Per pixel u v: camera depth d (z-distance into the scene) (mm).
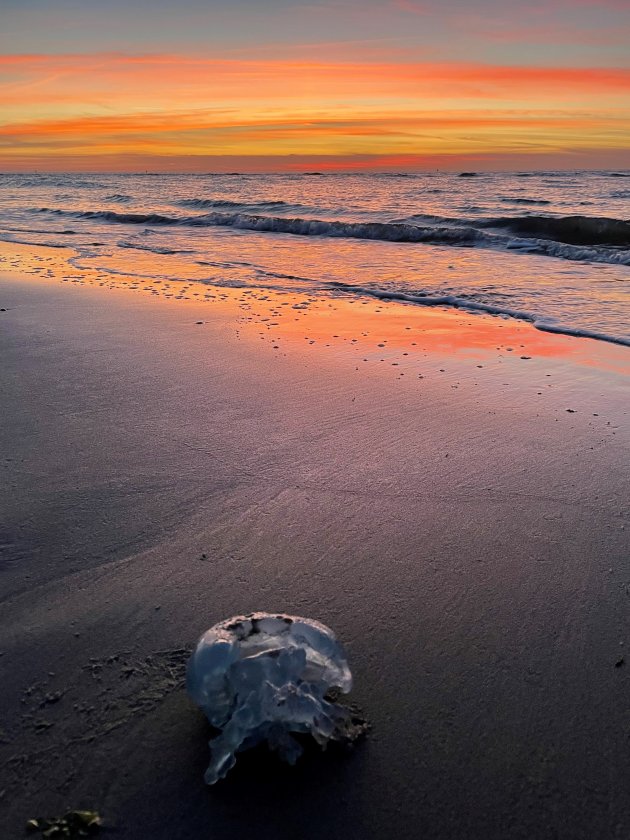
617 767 1502
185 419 3629
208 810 1369
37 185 37844
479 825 1361
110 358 4789
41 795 1400
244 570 2258
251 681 1426
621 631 1984
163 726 1570
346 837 1328
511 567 2314
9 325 5746
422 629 1982
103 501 2705
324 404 3930
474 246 11656
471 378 4500
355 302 7031
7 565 2256
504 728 1606
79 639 1889
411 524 2590
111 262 9750
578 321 6121
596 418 3773
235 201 21391
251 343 5281
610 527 2588
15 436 3363
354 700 1688
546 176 38094
